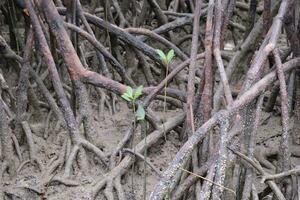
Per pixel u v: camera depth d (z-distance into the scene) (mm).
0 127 4539
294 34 4543
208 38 4172
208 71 4191
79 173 4574
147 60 6508
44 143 5070
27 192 4492
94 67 6367
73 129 4621
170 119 5035
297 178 3994
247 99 3807
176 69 4742
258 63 3996
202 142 4047
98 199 4391
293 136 4977
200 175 3961
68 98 5488
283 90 4008
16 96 5191
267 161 4793
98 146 4871
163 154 4988
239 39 7766
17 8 6285
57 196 4430
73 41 5410
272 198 4109
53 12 4508
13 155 4789
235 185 4125
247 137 4020
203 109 4250
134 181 4660
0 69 5664
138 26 7402
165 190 3422
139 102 4715
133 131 4727
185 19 6914
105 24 5867
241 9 8023
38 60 5734
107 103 5832
